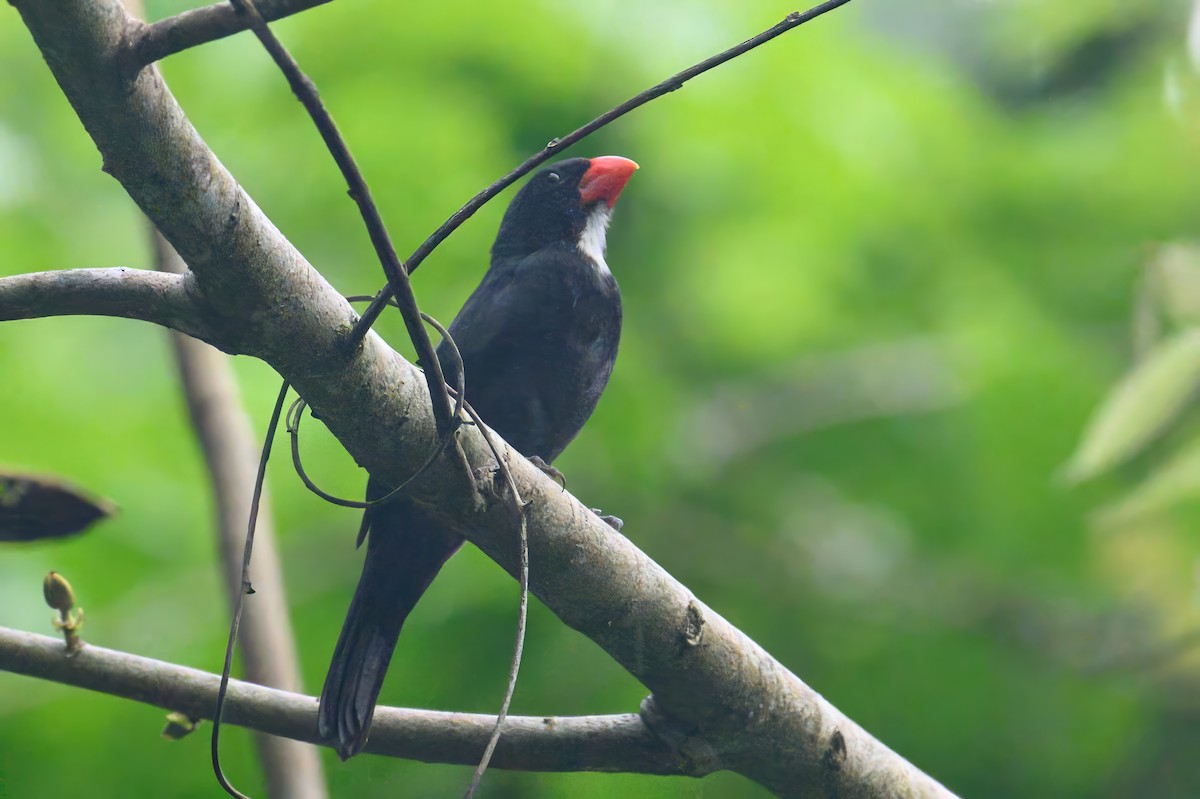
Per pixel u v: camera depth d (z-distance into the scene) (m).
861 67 12.92
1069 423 11.55
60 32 3.67
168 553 10.47
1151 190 12.84
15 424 10.80
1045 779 10.97
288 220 11.45
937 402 12.68
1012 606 11.52
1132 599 10.94
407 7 11.77
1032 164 12.98
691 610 5.44
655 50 11.84
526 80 11.62
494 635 9.82
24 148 11.86
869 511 12.31
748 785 8.22
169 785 9.09
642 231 12.05
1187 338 6.78
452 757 5.84
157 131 3.96
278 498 10.66
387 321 11.29
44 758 9.15
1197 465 6.82
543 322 7.41
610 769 5.82
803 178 12.15
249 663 6.96
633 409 11.70
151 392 11.15
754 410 12.79
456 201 11.28
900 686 11.36
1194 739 10.80
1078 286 12.65
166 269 7.02
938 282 12.73
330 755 8.45
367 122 11.38
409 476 4.96
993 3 15.21
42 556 10.11
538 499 5.13
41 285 4.49
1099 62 13.94
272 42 3.51
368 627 6.20
